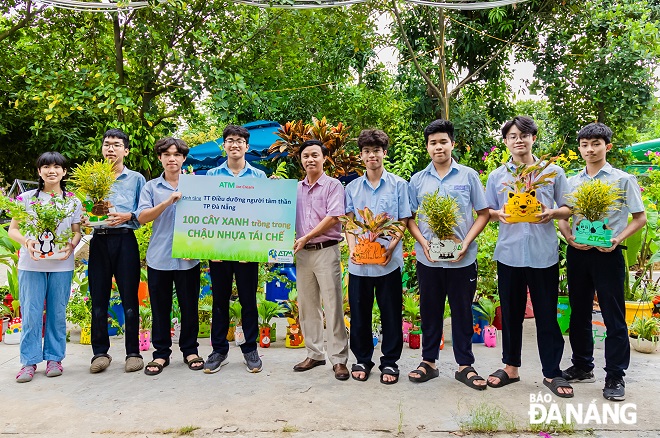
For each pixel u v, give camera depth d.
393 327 3.31
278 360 3.82
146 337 4.16
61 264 3.47
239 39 8.14
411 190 3.41
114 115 7.16
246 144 3.59
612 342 2.98
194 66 7.12
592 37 8.16
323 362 3.63
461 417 2.68
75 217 3.62
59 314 3.47
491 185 3.34
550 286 3.10
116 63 7.82
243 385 3.21
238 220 3.46
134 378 3.38
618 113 7.85
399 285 3.32
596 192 2.92
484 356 3.93
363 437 2.45
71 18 8.14
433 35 8.46
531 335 4.62
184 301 3.62
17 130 10.81
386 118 10.27
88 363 3.77
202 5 7.58
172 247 3.46
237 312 4.41
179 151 3.61
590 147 3.17
